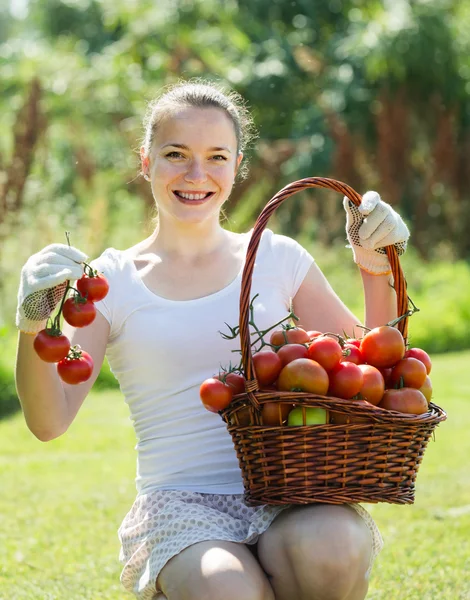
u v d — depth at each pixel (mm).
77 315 2885
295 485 2871
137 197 18625
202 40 21375
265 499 2906
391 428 2861
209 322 3379
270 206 3023
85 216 16672
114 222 17125
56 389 3145
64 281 2855
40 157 16703
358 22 21656
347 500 2869
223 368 3137
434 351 14008
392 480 2918
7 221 14188
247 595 2742
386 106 19531
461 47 20750
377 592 4367
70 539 5473
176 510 3121
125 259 3494
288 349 2990
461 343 14211
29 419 3150
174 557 2914
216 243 3551
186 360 3344
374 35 20469
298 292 3629
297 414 2869
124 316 3404
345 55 20984
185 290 3445
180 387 3334
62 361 2986
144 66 21844
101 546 5328
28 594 4414
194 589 2777
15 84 20594
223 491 3242
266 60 21734
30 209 15375
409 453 2938
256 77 21328
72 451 8305
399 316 3342
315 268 3652
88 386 3350
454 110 20312
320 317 3631
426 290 16203
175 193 3461
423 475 6875
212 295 3420
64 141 20234
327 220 18297
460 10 21688
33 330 2941
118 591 4477
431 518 5770
